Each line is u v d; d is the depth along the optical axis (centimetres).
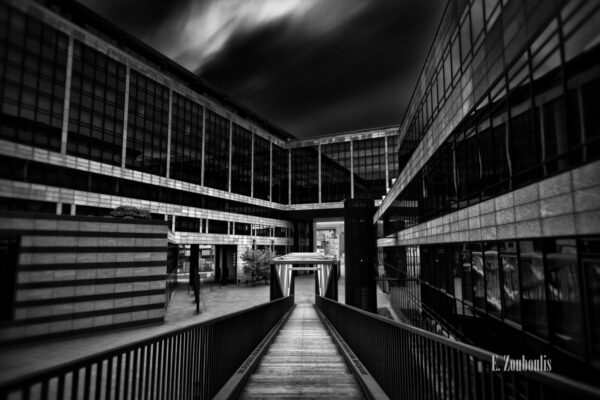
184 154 4997
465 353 318
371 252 2970
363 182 7062
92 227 1609
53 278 1455
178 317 2255
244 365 680
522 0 777
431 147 1648
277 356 863
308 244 8638
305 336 1219
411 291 2250
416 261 2094
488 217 984
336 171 7294
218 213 5634
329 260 3028
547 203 686
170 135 4756
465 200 1182
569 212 619
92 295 1590
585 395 181
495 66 920
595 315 569
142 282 1784
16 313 1338
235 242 6003
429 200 1714
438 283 1579
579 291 604
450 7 1323
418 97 1945
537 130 721
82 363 265
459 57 1217
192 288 4488
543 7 693
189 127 5141
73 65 3309
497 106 911
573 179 605
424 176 1823
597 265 560
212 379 530
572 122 609
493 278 966
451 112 1316
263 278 5284
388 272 3459
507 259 876
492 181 952
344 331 1035
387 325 559
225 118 5975
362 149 7188
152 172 4397
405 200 2431
